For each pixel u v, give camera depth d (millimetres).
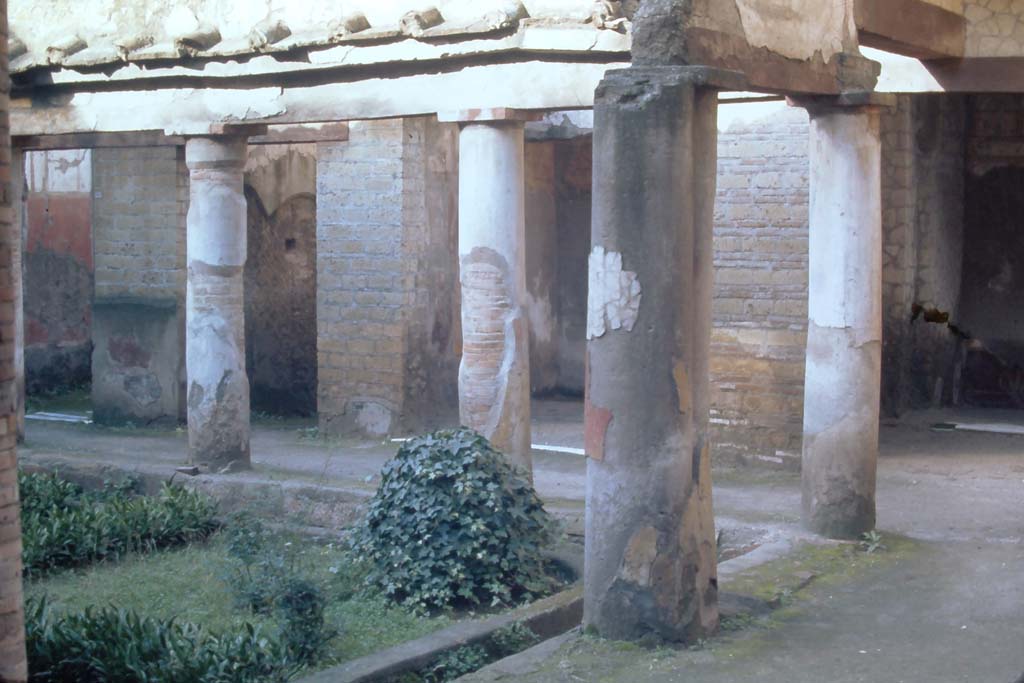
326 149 14078
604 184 5941
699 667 5754
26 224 17828
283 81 10562
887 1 7820
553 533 8836
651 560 5992
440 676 6695
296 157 16219
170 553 10133
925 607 6727
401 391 13758
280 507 10656
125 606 8336
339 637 7355
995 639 6211
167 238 15367
